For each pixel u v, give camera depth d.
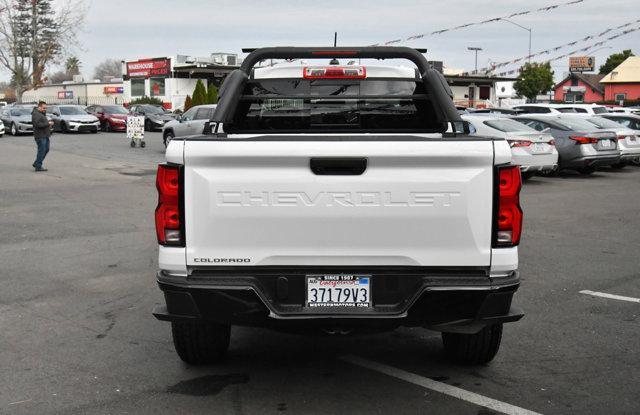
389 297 4.07
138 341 5.59
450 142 3.95
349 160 3.98
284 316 4.00
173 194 4.05
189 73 57.91
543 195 15.13
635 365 5.02
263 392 4.54
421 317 4.07
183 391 4.56
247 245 4.05
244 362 5.11
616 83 80.50
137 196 14.43
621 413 4.19
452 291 3.99
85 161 22.41
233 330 5.90
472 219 4.00
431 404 4.34
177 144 4.02
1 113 38.25
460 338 4.84
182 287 4.04
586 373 4.86
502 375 4.83
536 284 7.43
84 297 6.92
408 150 3.94
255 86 5.89
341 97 5.92
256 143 3.96
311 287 4.08
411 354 5.29
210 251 4.06
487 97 64.44
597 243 9.75
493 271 4.06
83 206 13.03
